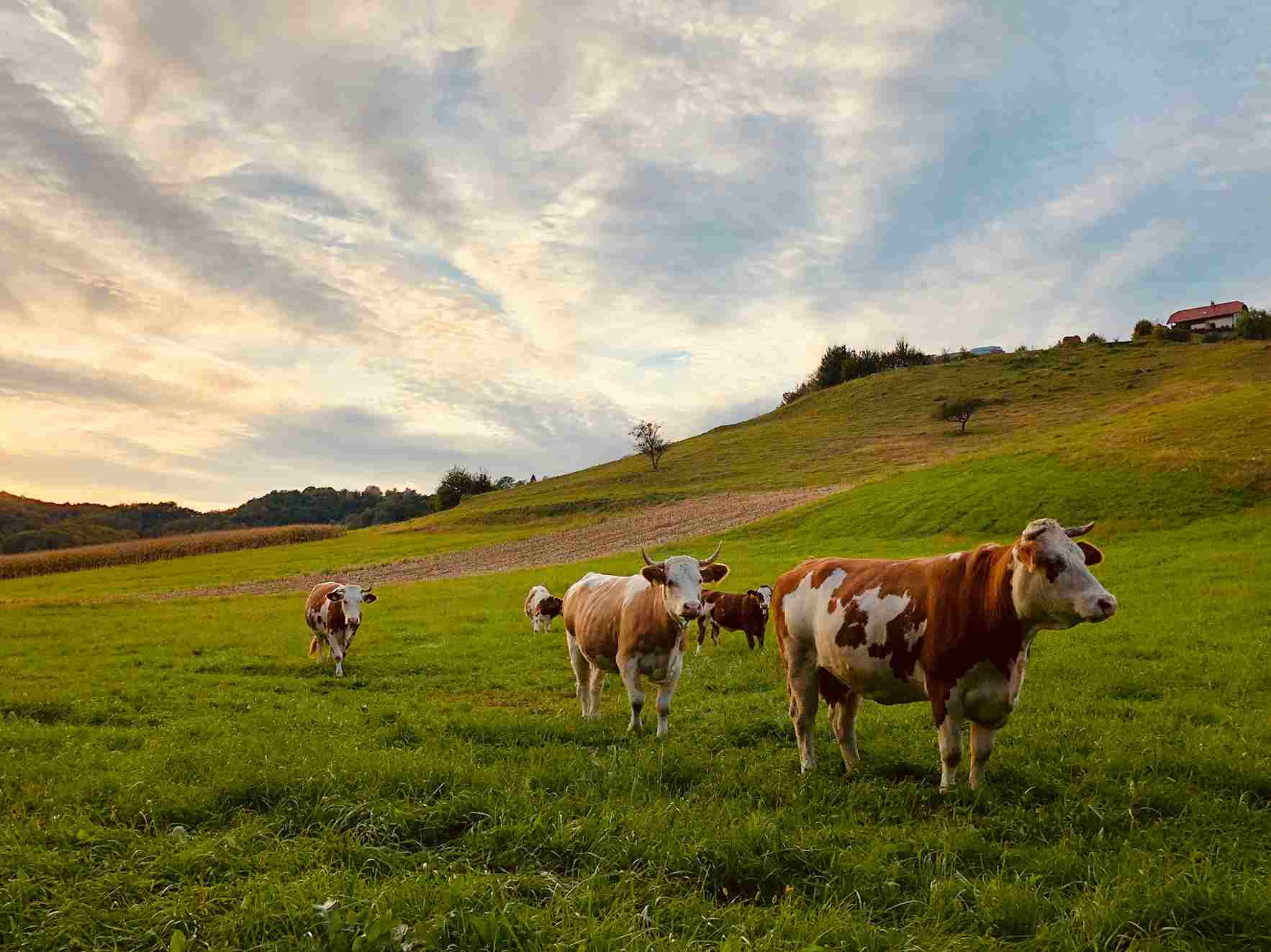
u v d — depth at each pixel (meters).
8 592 52.66
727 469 88.88
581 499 85.00
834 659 8.44
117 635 23.47
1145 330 131.25
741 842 5.92
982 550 7.61
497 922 4.73
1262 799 7.15
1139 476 37.56
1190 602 18.67
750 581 28.23
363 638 21.67
